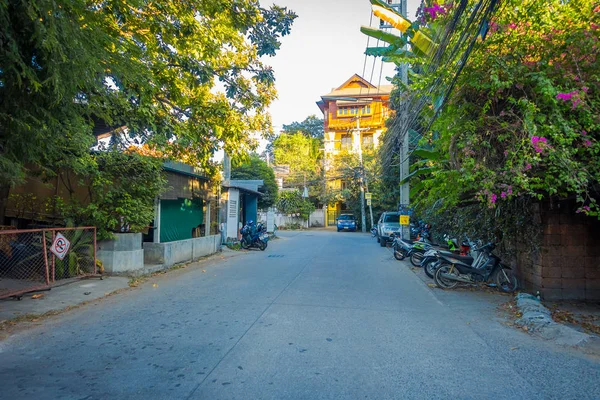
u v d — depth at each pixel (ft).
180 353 16.94
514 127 20.44
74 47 17.49
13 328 20.65
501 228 30.99
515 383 14.28
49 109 19.25
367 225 132.67
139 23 28.43
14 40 16.33
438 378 14.64
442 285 32.42
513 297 29.25
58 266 31.58
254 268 43.19
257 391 13.42
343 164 136.36
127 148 37.60
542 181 21.07
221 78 34.40
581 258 27.50
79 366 15.56
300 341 18.56
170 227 47.44
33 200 37.06
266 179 106.42
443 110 23.70
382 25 36.94
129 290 30.81
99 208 35.65
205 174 52.60
